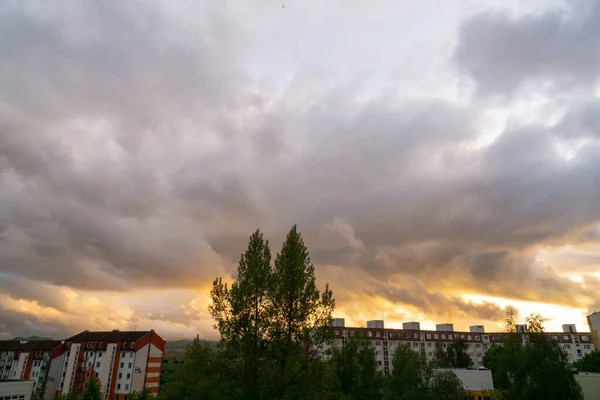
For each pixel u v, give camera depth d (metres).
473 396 61.56
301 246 27.62
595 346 116.44
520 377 43.38
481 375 63.44
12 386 46.59
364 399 58.44
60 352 103.81
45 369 99.56
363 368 63.56
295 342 25.23
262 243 28.09
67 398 60.53
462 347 104.88
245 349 24.81
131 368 93.12
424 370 49.06
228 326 25.61
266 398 23.61
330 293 26.53
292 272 26.55
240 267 27.25
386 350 120.69
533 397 41.34
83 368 96.38
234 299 25.88
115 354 94.62
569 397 40.56
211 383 26.12
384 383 58.16
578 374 53.03
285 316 25.83
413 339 125.50
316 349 25.55
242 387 24.66
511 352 45.59
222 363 24.95
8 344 109.44
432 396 46.72
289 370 24.12
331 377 25.30
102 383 92.19
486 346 131.62
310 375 24.14
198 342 25.83
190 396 37.59
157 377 98.44
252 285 26.45
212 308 26.16
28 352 102.50
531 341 44.53
